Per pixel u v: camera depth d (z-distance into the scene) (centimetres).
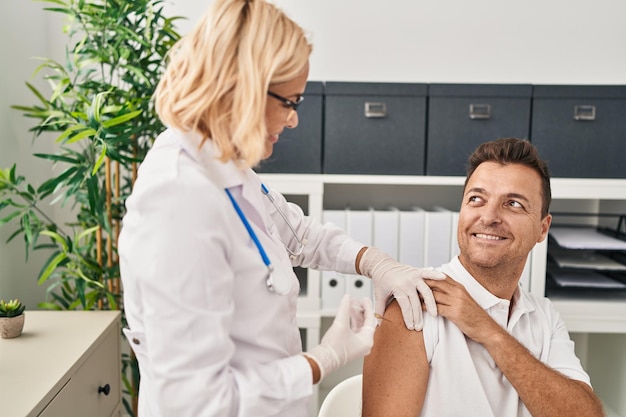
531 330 111
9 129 187
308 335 196
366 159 194
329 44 219
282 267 92
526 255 106
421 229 193
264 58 76
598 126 193
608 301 197
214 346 74
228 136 79
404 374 101
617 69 220
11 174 164
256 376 79
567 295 204
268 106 83
